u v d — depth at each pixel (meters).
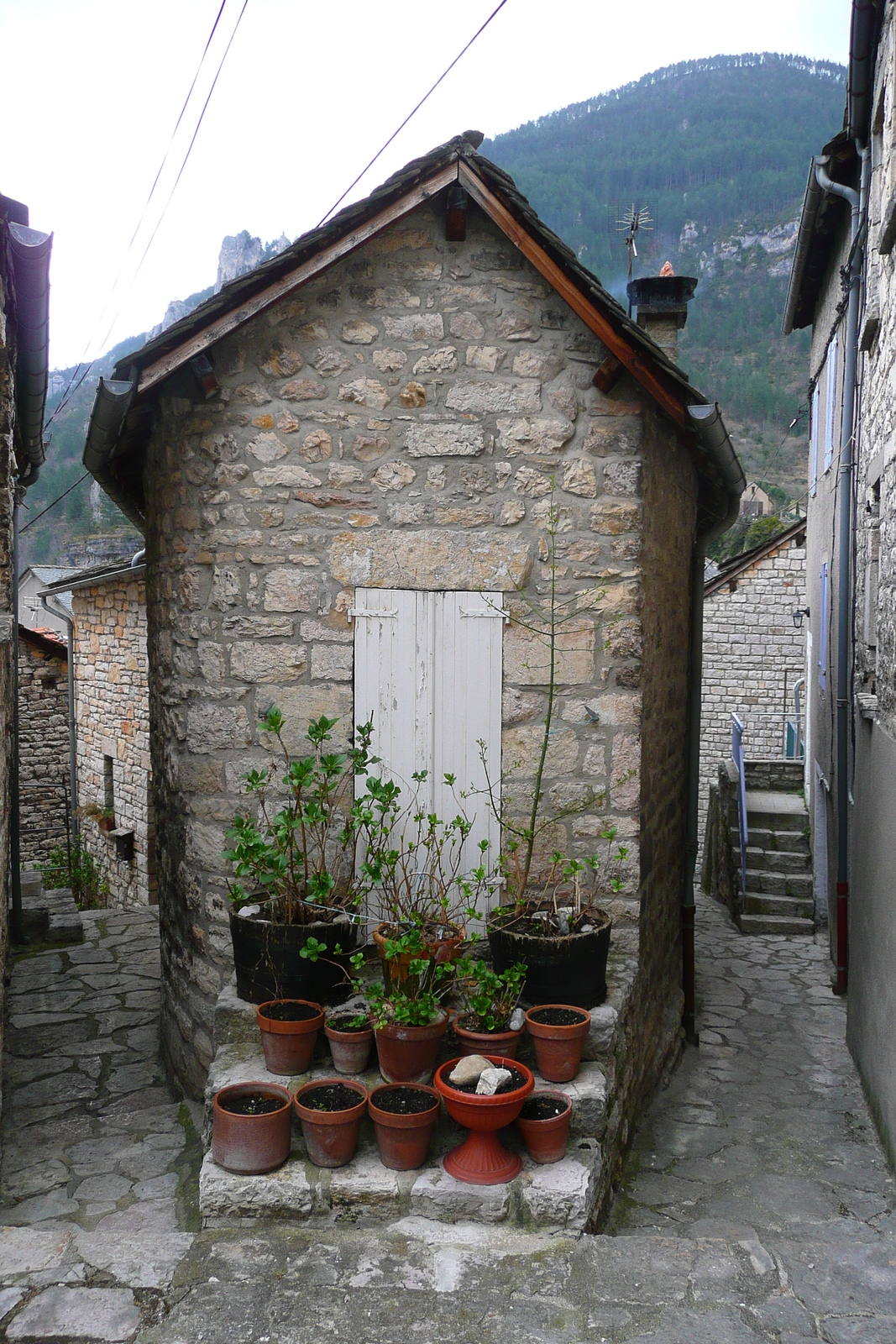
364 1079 3.93
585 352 4.73
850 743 7.63
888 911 4.87
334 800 4.78
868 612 6.43
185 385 4.84
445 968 3.94
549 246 4.40
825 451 10.09
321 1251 3.25
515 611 4.79
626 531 4.76
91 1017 6.36
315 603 4.78
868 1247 3.36
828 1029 6.89
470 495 4.76
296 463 4.75
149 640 5.79
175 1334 2.83
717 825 11.55
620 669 4.80
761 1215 4.20
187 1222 3.85
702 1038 6.67
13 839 7.95
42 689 15.59
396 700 4.80
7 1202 4.04
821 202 8.15
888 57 5.53
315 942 4.05
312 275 4.44
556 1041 3.87
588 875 4.86
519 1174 3.52
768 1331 2.87
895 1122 4.51
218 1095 3.67
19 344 5.86
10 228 4.79
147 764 11.10
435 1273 3.13
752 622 16.80
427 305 4.72
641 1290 3.05
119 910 9.23
